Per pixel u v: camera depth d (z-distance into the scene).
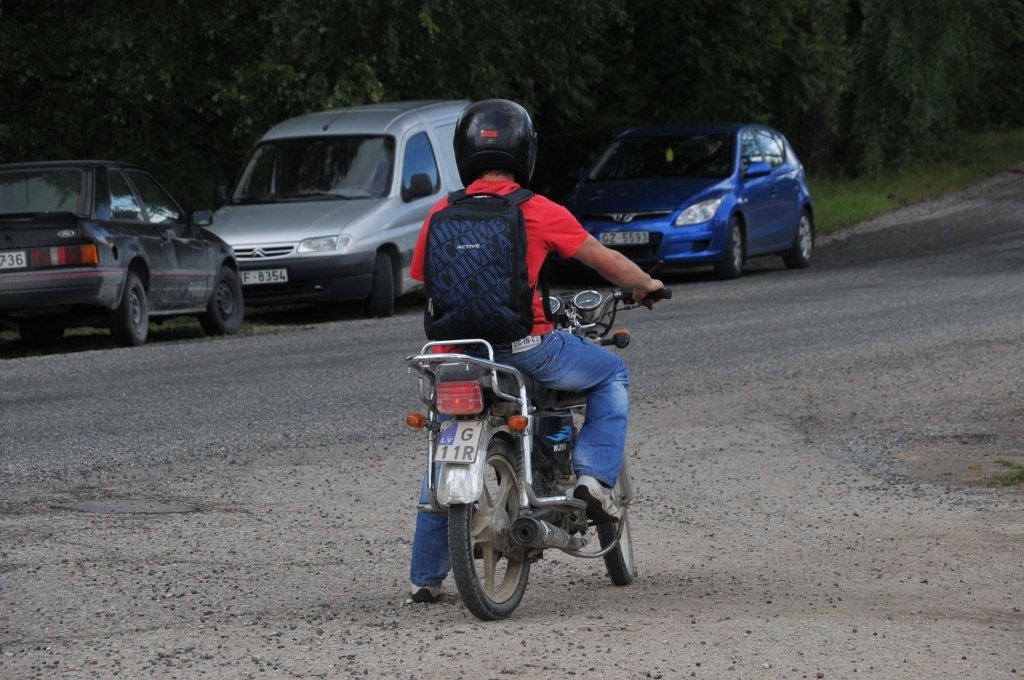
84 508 19.19
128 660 12.30
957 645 12.40
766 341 35.06
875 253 65.81
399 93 61.38
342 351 35.66
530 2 65.81
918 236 72.38
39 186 37.56
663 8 78.25
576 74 70.81
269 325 45.75
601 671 11.59
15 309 36.34
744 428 25.09
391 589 15.02
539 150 85.56
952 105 106.06
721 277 54.50
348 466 22.09
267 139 49.81
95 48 58.50
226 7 58.06
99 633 13.29
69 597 14.65
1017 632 12.92
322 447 23.59
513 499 13.62
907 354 31.95
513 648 12.36
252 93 57.56
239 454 23.03
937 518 18.52
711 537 17.70
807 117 105.94
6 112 61.66
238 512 19.00
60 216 36.09
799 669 11.61
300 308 50.91
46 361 34.53
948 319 37.50
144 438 24.33
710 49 78.88
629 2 78.38
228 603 14.41
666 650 12.23
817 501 19.72
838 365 31.02
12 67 58.12
